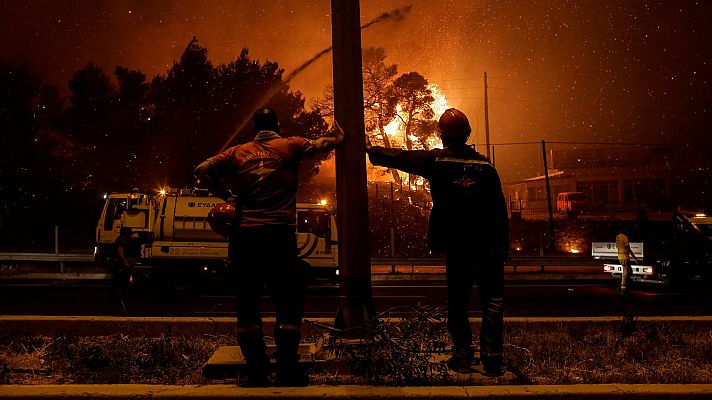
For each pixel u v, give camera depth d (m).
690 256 18.62
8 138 35.75
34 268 24.22
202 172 5.05
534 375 5.52
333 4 5.77
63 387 4.47
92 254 23.89
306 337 6.91
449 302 5.28
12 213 35.44
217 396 4.35
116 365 5.80
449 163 5.22
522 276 23.78
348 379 5.07
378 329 5.19
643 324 7.31
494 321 5.15
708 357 6.20
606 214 54.41
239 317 4.96
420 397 4.35
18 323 7.28
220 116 33.91
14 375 5.46
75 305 14.11
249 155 5.04
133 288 19.16
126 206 21.80
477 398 4.35
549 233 38.19
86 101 34.34
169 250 18.31
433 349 5.59
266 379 4.93
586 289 19.08
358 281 5.61
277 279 4.98
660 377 5.35
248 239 4.92
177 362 5.93
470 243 5.16
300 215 19.08
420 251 35.06
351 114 5.65
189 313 12.55
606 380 5.25
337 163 5.70
